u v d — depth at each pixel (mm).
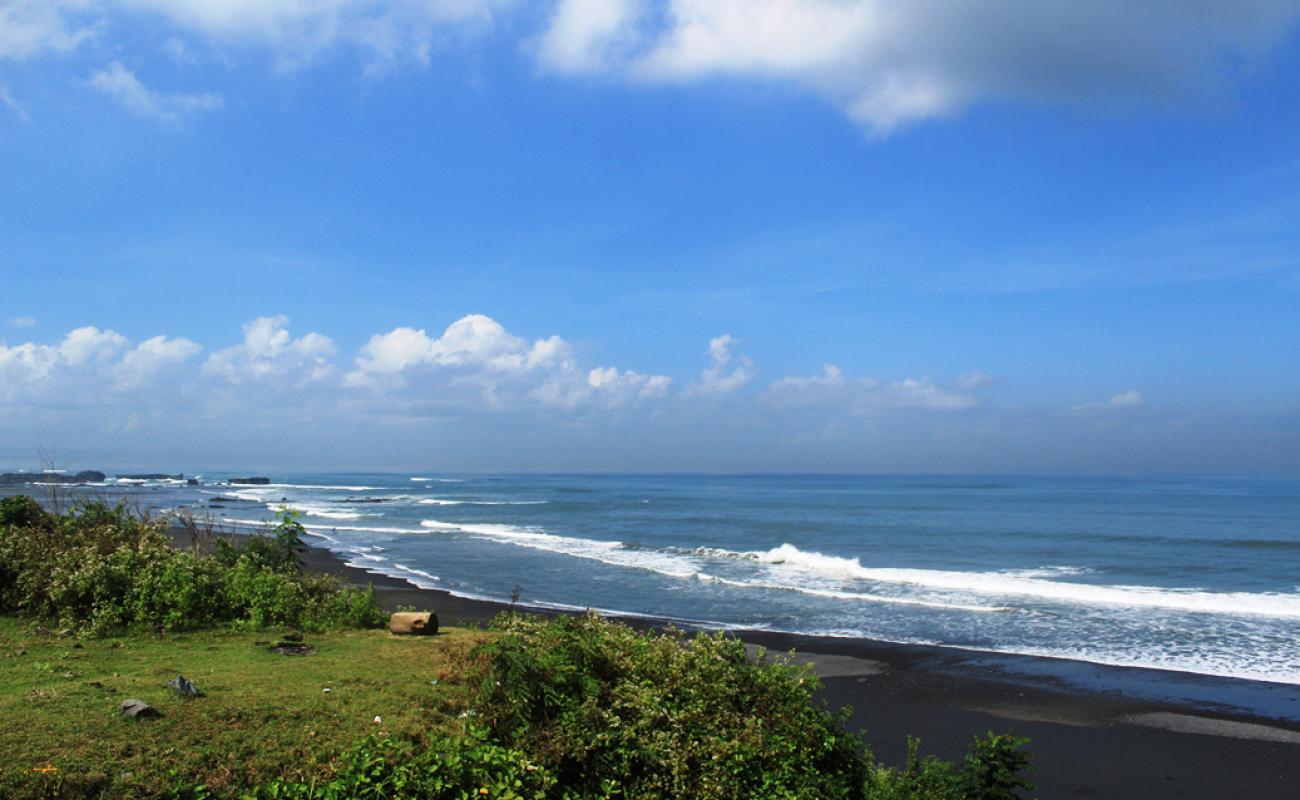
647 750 5711
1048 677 14641
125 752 5234
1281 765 10445
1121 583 27562
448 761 5336
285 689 6629
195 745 5441
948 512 68188
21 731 5352
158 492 86188
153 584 9773
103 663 7352
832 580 26938
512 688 6043
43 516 12977
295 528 12945
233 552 12461
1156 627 19172
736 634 18109
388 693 6668
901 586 25719
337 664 7602
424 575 26766
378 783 5133
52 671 6910
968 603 22328
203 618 9695
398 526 49031
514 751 5555
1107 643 17453
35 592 9617
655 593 23750
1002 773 6277
